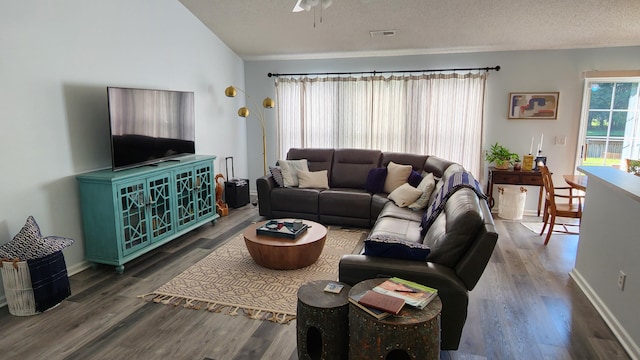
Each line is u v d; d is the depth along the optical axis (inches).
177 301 116.4
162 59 175.5
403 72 221.6
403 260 90.4
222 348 94.1
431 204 140.7
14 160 117.0
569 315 109.4
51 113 127.1
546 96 204.7
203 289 123.7
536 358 90.5
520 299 118.7
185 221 170.4
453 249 89.4
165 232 157.0
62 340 97.0
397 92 221.9
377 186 193.5
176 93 171.3
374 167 205.6
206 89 209.2
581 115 202.5
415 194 167.0
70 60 132.4
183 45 188.9
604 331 101.4
